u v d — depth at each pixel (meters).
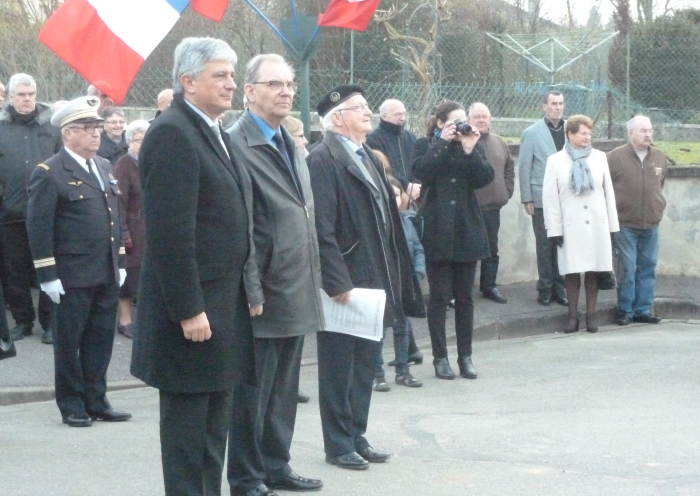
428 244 7.44
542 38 13.98
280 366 4.85
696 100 13.28
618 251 10.06
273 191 4.65
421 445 5.84
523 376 7.76
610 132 12.34
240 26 11.57
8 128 8.18
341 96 5.39
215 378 3.88
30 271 8.20
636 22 16.92
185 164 3.75
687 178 11.47
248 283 4.35
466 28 13.61
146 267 3.89
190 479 3.93
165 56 10.87
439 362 7.72
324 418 5.37
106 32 6.78
